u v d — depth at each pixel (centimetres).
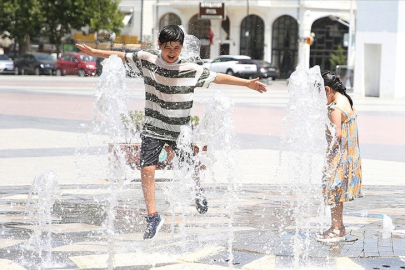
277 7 7431
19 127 2269
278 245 889
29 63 6431
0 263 797
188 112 891
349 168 909
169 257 832
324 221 998
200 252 854
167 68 869
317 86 891
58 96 3703
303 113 893
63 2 6925
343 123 907
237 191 1273
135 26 7875
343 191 908
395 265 806
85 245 884
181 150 906
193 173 919
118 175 829
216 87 4978
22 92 3950
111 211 805
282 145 909
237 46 7656
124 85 824
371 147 2002
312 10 7312
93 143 1897
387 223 1000
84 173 1438
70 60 6191
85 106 3145
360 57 4631
